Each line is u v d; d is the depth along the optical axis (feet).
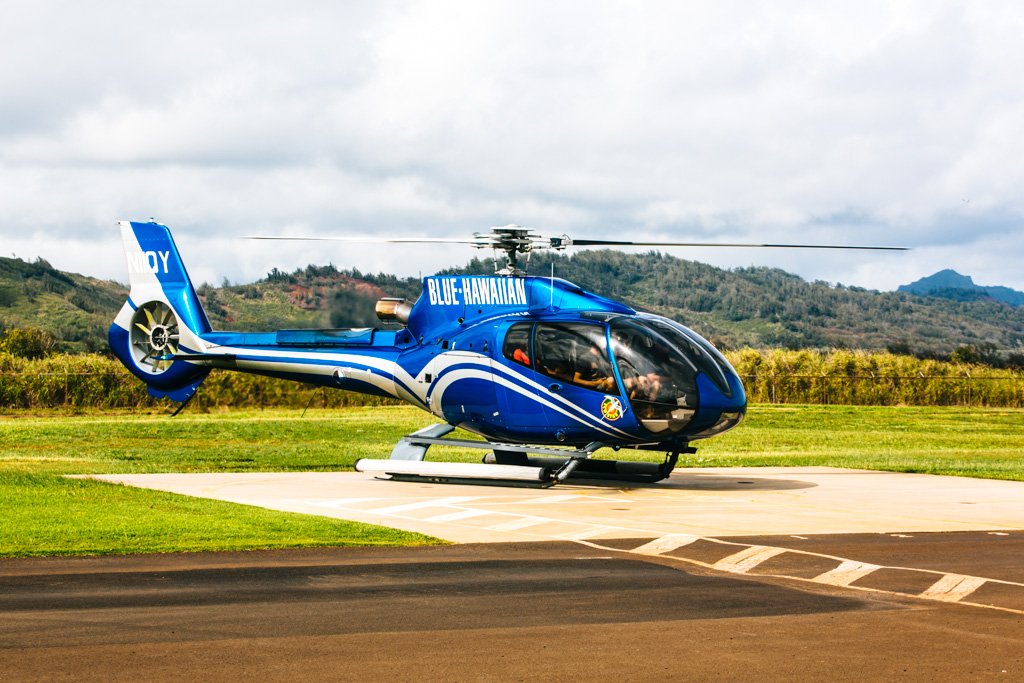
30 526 48.06
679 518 55.11
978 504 62.80
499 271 74.54
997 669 27.84
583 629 31.53
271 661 27.78
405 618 32.60
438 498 62.85
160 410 173.99
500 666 27.63
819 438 125.90
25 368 176.76
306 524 50.24
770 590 37.37
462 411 73.10
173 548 43.57
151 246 88.69
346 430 127.95
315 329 81.30
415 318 76.38
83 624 31.30
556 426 69.36
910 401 204.44
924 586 38.47
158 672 26.71
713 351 69.10
